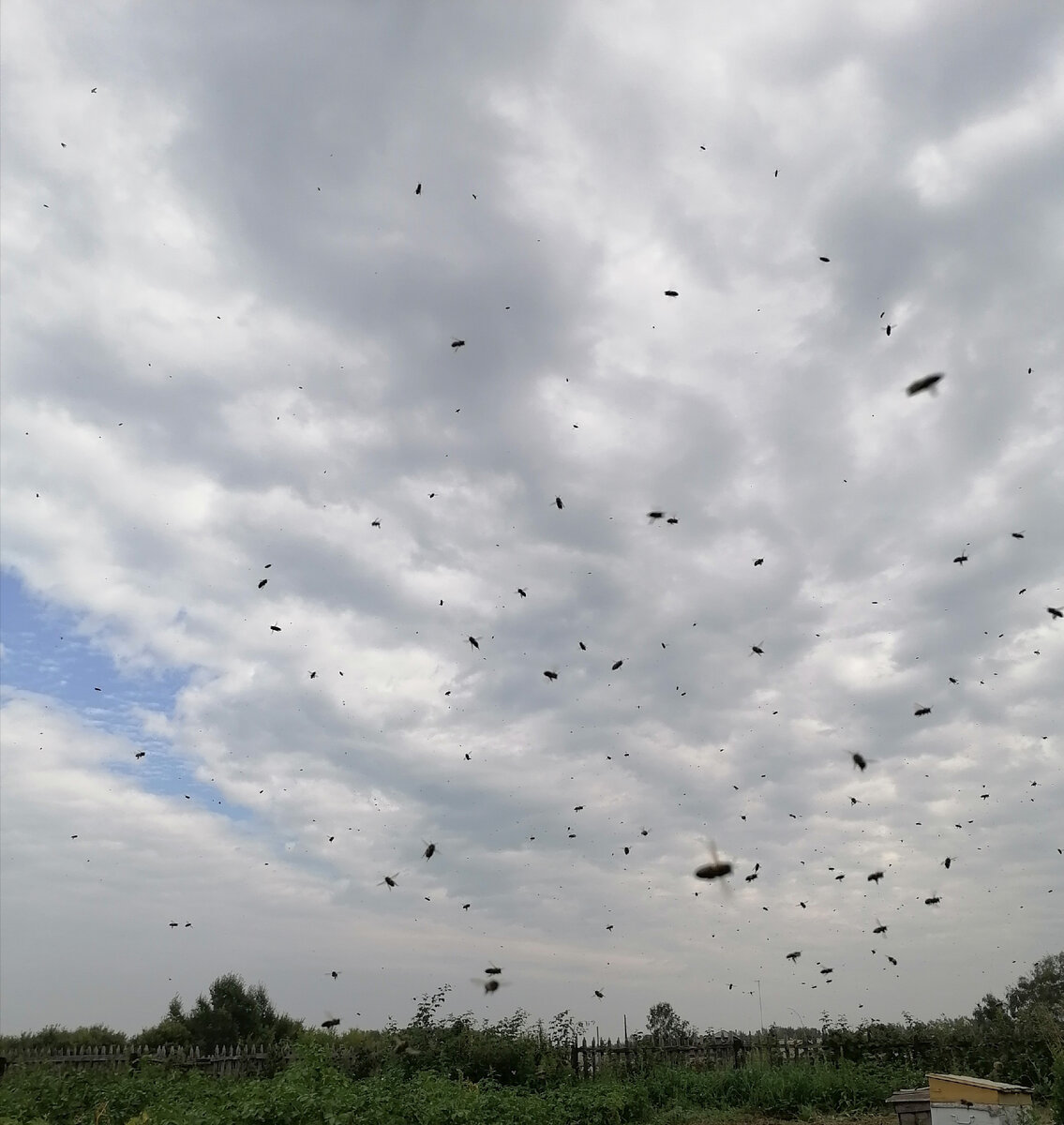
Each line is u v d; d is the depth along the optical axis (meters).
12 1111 14.60
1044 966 31.67
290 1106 13.71
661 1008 30.56
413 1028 24.23
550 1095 19.53
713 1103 21.25
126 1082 17.50
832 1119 19.20
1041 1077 19.64
